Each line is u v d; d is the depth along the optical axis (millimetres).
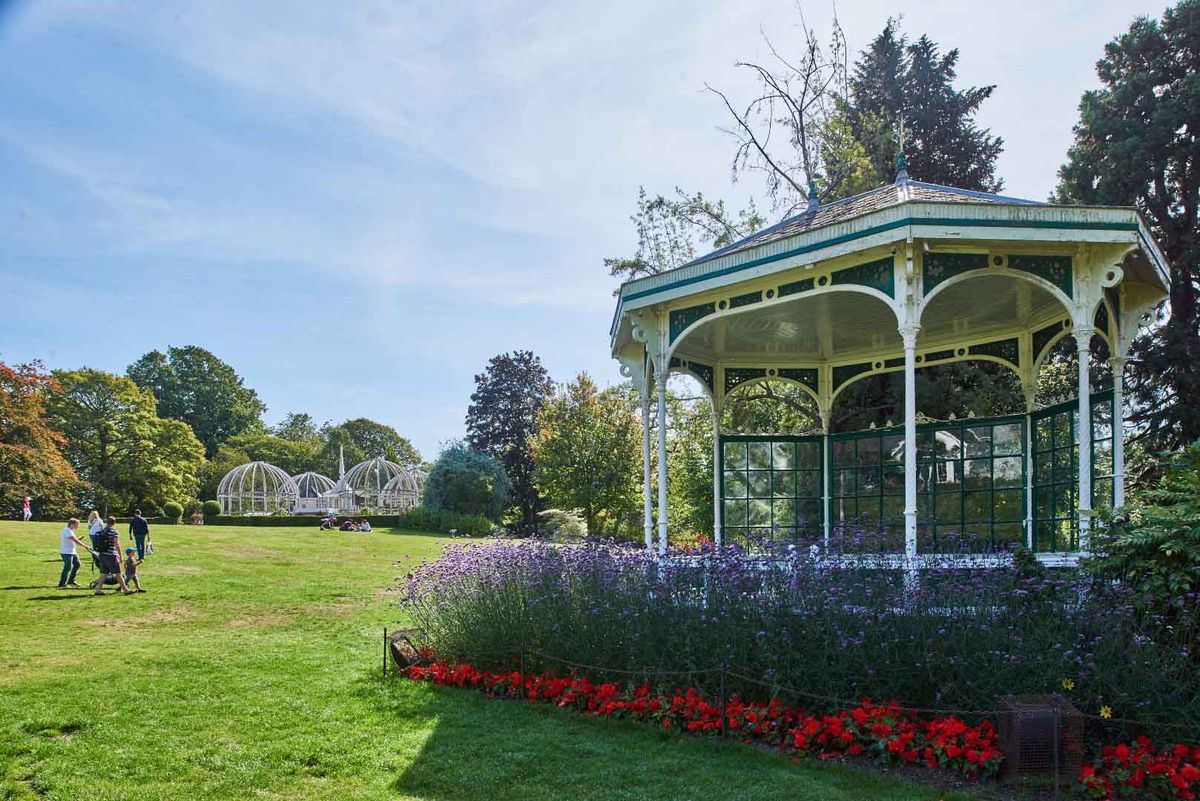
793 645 5520
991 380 14492
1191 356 13820
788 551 6102
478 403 52688
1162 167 14742
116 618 11094
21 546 17594
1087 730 4855
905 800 4289
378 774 5008
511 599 7297
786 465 11352
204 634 10148
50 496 32219
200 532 24344
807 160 17438
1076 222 6215
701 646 5844
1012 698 4695
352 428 63750
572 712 6148
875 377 15680
